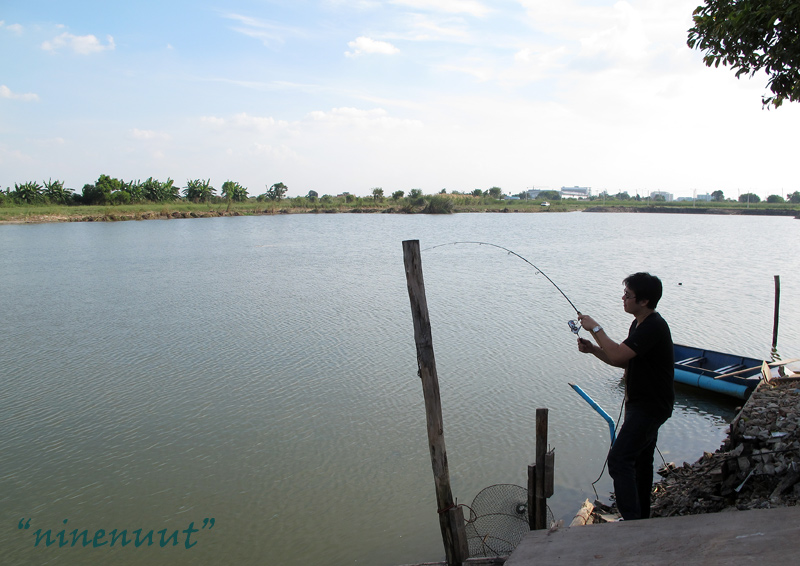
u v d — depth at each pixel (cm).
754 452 625
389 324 1920
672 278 3000
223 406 1223
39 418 1172
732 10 809
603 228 7288
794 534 321
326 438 1074
